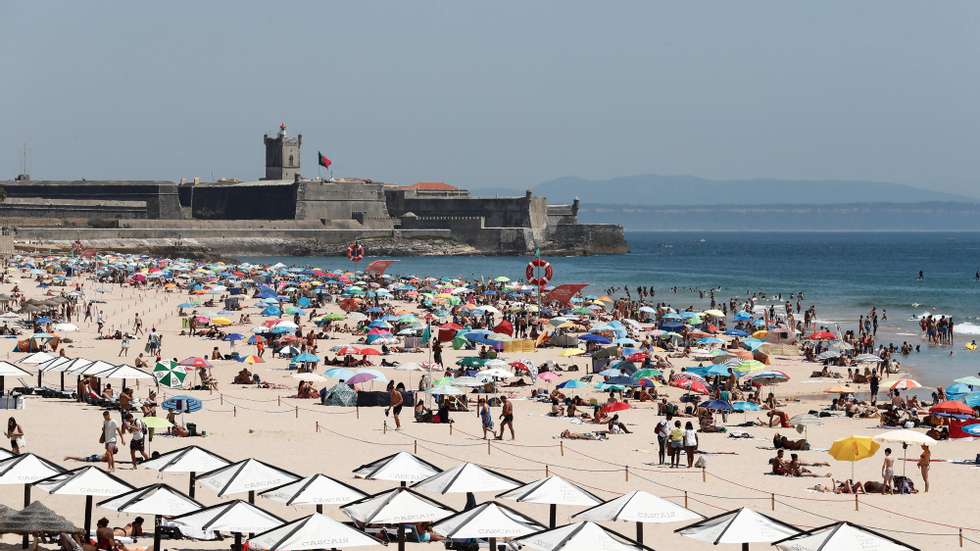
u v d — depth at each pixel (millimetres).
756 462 85062
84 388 103250
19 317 177500
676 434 82250
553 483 54219
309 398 113500
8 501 60781
